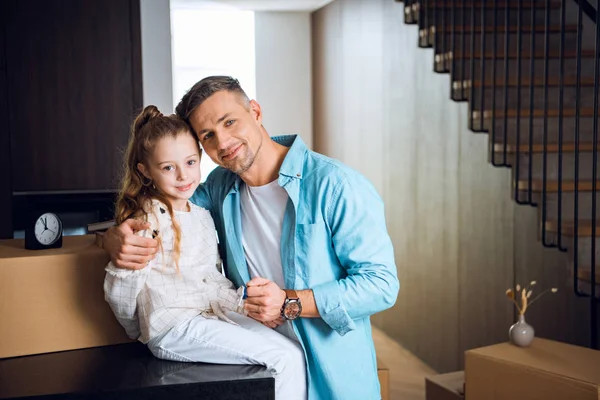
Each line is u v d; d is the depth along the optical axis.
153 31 3.74
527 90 4.04
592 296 3.04
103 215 3.72
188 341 1.62
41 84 3.63
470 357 2.86
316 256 1.76
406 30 5.33
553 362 2.68
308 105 7.89
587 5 3.75
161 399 1.45
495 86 4.02
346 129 6.82
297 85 7.84
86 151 3.69
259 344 1.63
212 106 1.69
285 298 1.65
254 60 7.72
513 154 3.66
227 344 1.60
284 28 7.75
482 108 3.92
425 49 5.02
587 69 4.07
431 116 5.02
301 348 1.77
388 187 5.89
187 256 1.72
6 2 3.57
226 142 1.69
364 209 1.75
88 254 1.75
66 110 3.66
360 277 1.71
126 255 1.56
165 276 1.68
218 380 1.49
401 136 5.55
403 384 4.67
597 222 3.32
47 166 3.66
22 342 1.69
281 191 1.79
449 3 4.62
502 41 4.42
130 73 3.72
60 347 1.73
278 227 1.80
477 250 4.47
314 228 1.75
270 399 1.52
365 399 1.83
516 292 4.04
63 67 3.65
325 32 7.33
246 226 1.86
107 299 1.63
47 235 1.80
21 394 1.41
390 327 6.04
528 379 2.62
